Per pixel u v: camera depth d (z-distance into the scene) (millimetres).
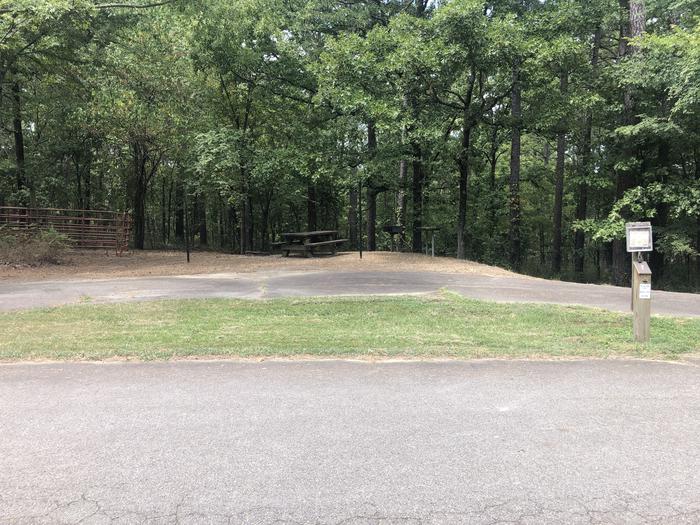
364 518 2811
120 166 29422
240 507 2912
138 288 10945
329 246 19859
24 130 29234
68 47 17609
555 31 15938
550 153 33188
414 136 15641
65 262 16266
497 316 8227
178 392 4789
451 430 3943
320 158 18094
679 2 15008
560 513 2854
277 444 3699
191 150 21750
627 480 3205
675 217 17078
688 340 6758
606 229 16859
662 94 16625
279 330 7293
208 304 9031
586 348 6340
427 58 14414
